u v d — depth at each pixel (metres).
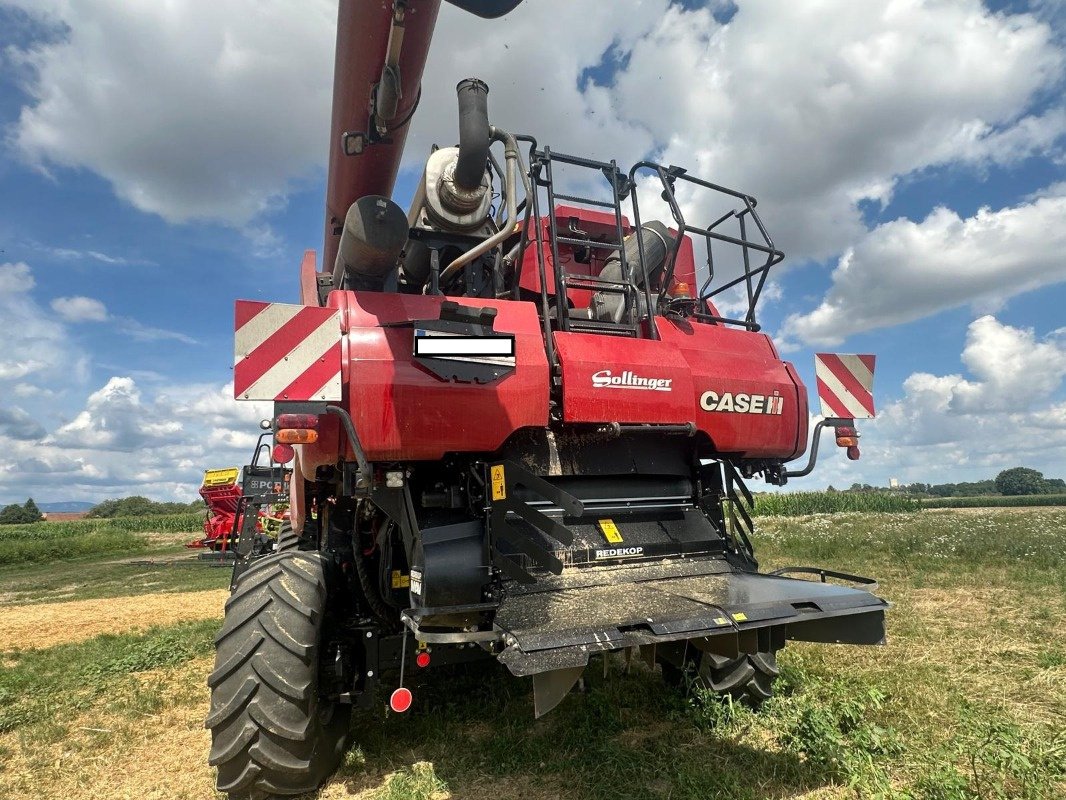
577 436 3.56
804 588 3.11
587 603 2.91
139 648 6.48
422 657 3.11
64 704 4.91
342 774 3.41
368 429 2.93
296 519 4.77
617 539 3.43
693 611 2.74
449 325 2.99
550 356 3.35
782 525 17.42
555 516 3.40
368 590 3.86
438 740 3.74
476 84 3.38
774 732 3.59
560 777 3.21
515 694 4.34
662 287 4.08
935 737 3.38
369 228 3.47
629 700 4.10
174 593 11.87
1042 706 3.84
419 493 3.32
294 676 2.98
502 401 3.16
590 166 3.84
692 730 3.65
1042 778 2.81
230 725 2.96
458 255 4.18
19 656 6.76
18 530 36.66
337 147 4.33
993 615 6.25
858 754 3.10
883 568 9.46
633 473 3.64
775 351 4.21
